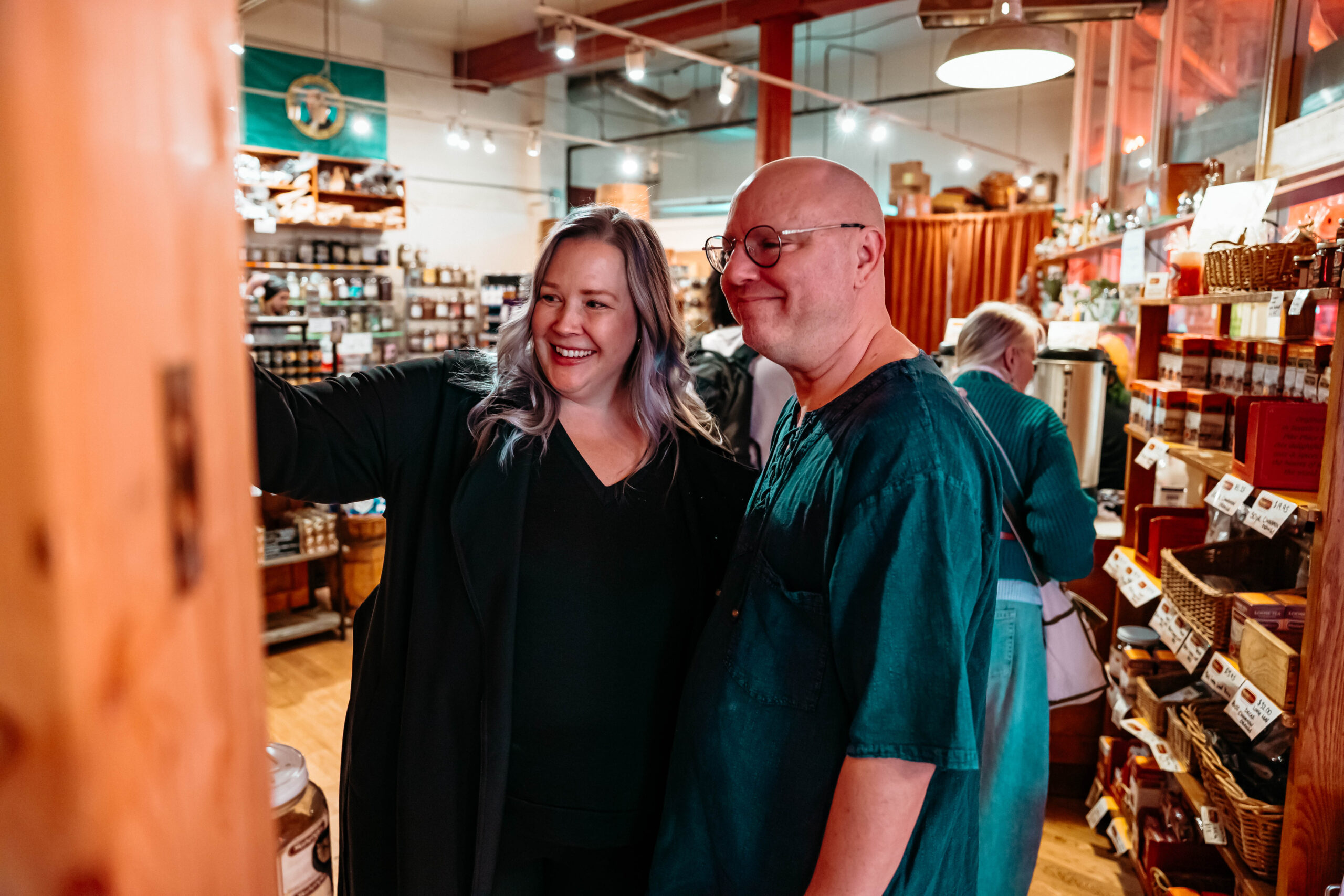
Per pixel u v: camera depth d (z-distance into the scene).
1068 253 5.88
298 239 8.88
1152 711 2.50
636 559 1.36
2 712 0.19
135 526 0.20
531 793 1.34
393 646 1.34
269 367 7.59
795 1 7.64
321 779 3.07
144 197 0.20
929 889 1.08
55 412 0.18
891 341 1.13
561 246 1.34
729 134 11.78
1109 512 3.50
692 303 10.22
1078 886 2.54
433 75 9.39
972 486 1.00
